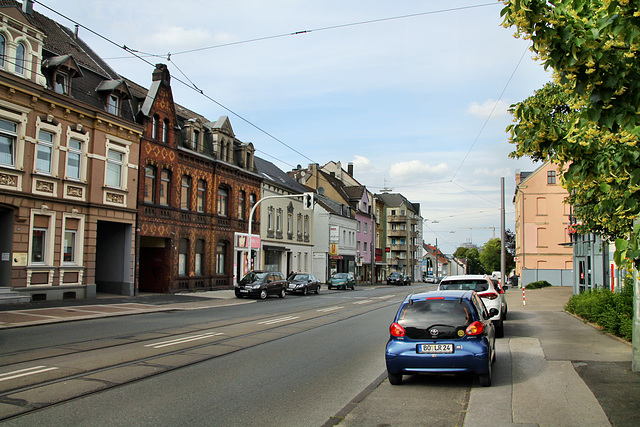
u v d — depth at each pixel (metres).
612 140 5.46
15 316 16.50
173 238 30.23
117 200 25.89
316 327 16.28
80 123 23.81
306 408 6.92
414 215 98.38
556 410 6.71
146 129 28.20
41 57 21.98
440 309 8.48
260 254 41.41
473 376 9.08
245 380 8.53
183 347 11.63
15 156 20.72
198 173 33.06
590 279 24.28
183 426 6.02
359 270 66.94
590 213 13.44
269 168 50.84
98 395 7.31
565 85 5.40
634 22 4.36
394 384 8.41
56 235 22.48
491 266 107.50
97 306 20.94
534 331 15.30
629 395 7.36
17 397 7.08
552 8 4.79
